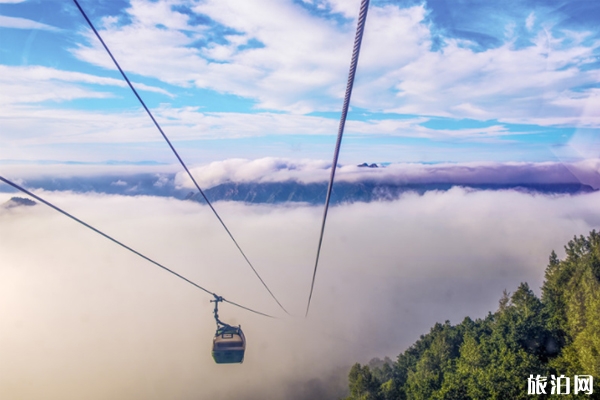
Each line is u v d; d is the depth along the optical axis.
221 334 26.34
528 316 40.91
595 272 39.78
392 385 50.91
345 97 10.83
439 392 37.94
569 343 37.31
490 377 34.66
